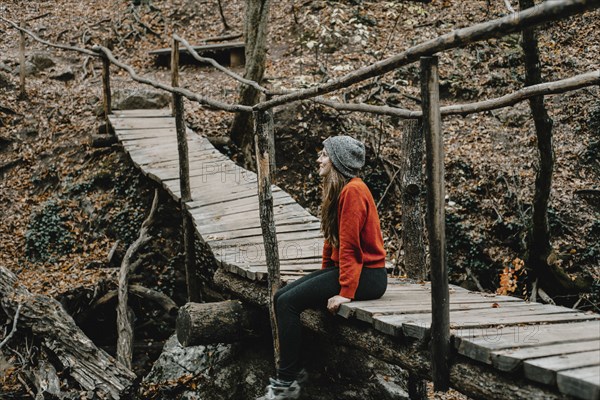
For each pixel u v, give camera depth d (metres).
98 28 13.04
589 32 10.80
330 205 3.69
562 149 8.99
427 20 11.74
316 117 9.52
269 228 4.59
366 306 3.52
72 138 9.68
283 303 3.75
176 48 9.92
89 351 5.62
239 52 11.63
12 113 10.05
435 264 2.90
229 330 4.95
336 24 11.63
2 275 6.23
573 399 2.33
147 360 7.10
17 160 9.35
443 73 10.45
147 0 13.58
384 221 8.66
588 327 3.05
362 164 3.71
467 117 9.69
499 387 2.66
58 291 7.06
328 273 3.74
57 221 8.43
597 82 3.27
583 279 7.44
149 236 7.95
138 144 8.94
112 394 5.30
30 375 5.61
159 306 7.58
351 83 3.53
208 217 6.77
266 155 4.68
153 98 10.67
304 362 4.90
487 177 8.60
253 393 5.08
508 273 7.43
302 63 11.04
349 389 4.88
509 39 10.88
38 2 13.84
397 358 3.29
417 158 4.68
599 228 8.00
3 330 5.98
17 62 11.35
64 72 11.30
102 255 8.14
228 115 10.16
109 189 8.88
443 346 2.90
